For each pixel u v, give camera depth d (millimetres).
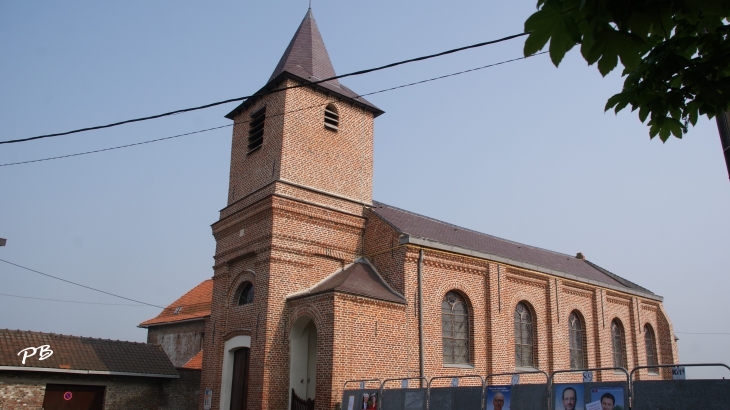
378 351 17375
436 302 19547
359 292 17422
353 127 22328
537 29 3750
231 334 20062
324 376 16438
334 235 20406
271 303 18281
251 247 19844
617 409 10602
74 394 20312
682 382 9867
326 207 20219
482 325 20938
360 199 21625
